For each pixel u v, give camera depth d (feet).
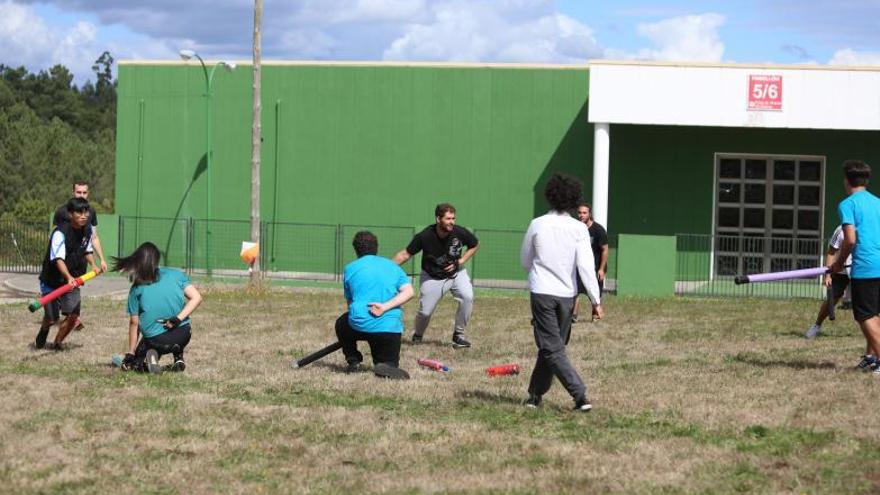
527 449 22.91
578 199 26.63
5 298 61.72
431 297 40.29
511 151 78.18
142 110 82.28
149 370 31.42
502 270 77.87
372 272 32.48
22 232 83.10
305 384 30.40
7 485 19.72
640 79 71.41
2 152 174.70
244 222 80.48
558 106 77.56
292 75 80.18
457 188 78.84
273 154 80.53
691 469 21.34
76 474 20.54
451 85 78.59
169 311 31.96
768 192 76.89
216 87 81.25
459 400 28.17
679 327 48.29
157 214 82.23
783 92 71.15
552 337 26.53
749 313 55.83
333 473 20.94
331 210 80.18
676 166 77.20
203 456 22.07
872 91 70.64
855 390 29.63
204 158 81.51
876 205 32.55
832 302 37.52
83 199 36.73
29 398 27.45
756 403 27.76
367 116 79.51
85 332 42.68
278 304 57.36
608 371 33.88
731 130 76.69
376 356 32.53
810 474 20.88
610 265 77.56
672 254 69.51
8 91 248.32
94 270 37.27
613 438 23.91
